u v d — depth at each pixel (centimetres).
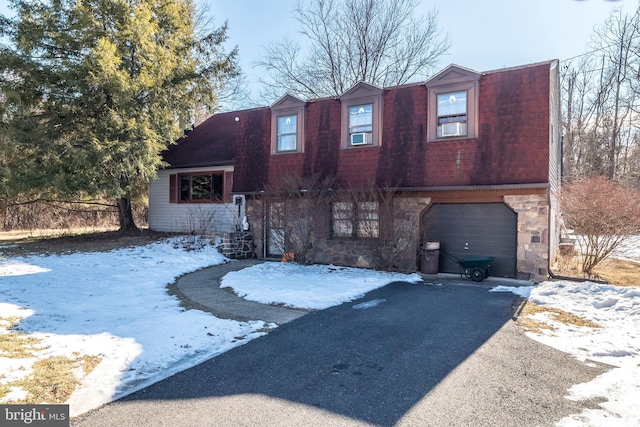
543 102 968
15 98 1323
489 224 1040
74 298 744
